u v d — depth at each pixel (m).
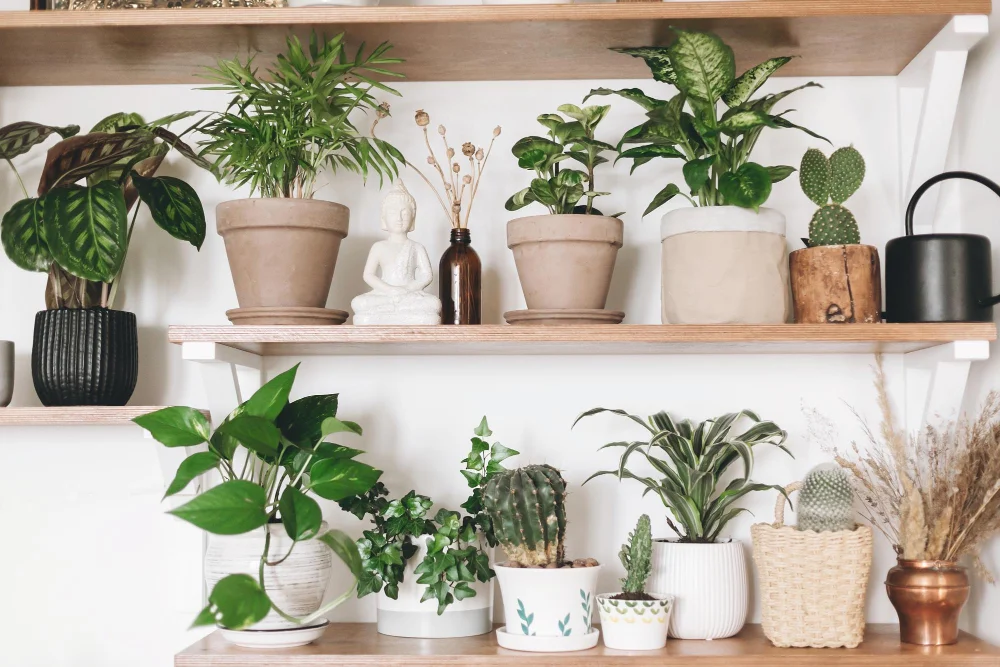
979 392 1.28
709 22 1.20
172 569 1.35
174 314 1.40
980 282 1.15
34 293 1.39
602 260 1.19
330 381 1.38
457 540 1.21
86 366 1.23
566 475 1.37
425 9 1.19
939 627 1.17
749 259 1.16
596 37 1.25
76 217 1.15
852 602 1.15
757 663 1.11
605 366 1.38
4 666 1.34
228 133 1.22
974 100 1.31
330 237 1.20
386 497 1.37
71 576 1.35
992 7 1.25
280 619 1.15
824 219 1.21
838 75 1.40
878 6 1.17
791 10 1.17
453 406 1.38
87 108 1.42
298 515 1.01
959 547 1.17
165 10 1.19
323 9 1.19
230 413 1.18
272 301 1.18
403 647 1.16
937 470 1.18
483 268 1.39
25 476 1.36
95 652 1.35
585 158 1.27
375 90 1.42
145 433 1.21
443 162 1.41
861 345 1.23
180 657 1.11
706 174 1.13
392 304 1.19
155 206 1.24
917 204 1.33
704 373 1.38
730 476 1.36
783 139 1.40
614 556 1.35
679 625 1.21
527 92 1.41
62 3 1.28
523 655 1.12
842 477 1.18
